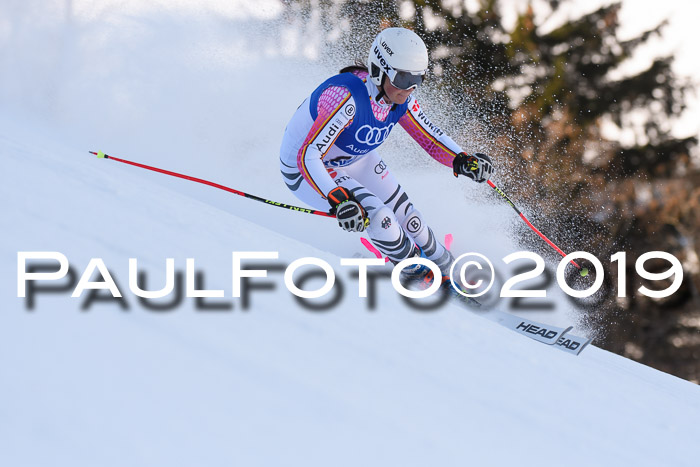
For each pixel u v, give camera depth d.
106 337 3.29
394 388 4.08
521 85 43.09
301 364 3.86
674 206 42.72
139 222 5.71
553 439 4.32
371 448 3.17
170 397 2.96
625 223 42.22
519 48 42.88
